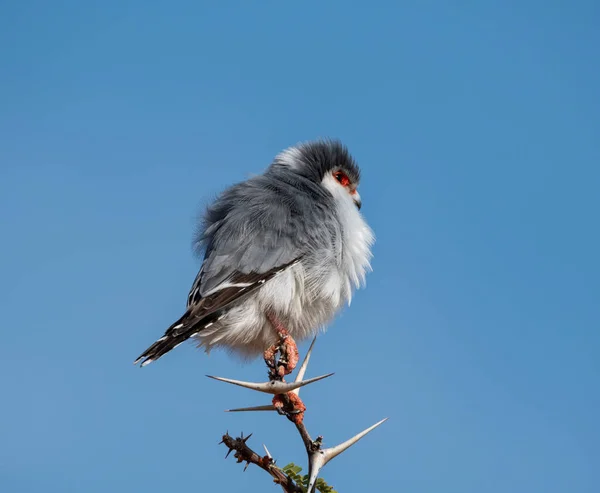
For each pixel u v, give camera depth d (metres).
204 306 9.60
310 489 6.51
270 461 6.79
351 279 10.77
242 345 10.53
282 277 9.99
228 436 6.87
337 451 6.93
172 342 9.23
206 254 10.63
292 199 10.68
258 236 10.06
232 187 11.20
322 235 10.39
